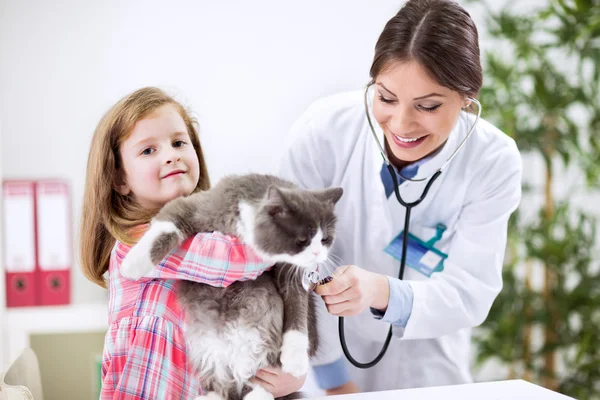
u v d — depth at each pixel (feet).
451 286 4.68
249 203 3.62
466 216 4.93
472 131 4.71
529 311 8.42
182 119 4.59
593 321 8.32
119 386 3.69
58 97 8.32
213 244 3.53
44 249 7.63
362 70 8.84
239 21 8.53
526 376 8.68
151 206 4.38
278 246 3.58
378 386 5.20
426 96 3.87
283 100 8.73
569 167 9.35
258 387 3.57
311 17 8.64
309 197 3.78
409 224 4.99
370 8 8.73
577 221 9.06
